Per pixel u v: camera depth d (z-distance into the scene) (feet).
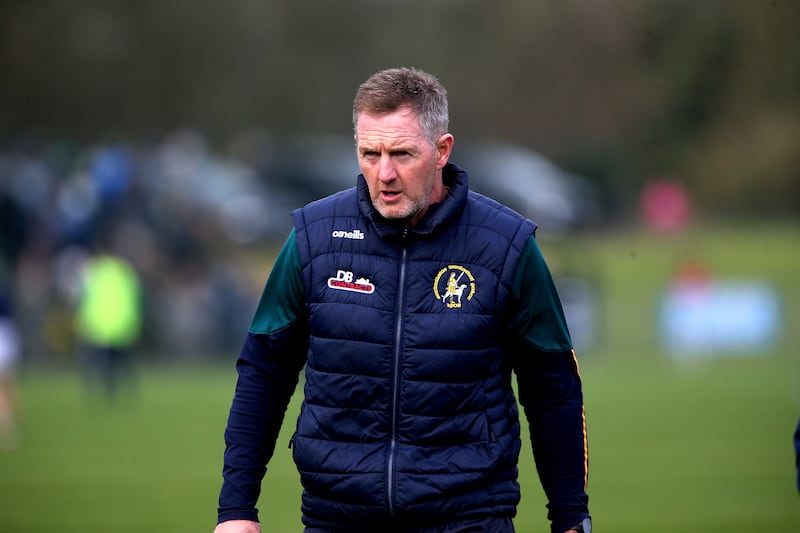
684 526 105.40
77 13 474.49
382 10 531.50
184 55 487.61
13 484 128.06
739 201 504.84
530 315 47.32
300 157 413.18
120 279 207.51
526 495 122.62
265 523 105.70
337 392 46.55
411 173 45.52
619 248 440.45
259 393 48.47
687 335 299.17
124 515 110.11
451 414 46.16
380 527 46.42
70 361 279.08
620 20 522.06
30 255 305.12
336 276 47.09
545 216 387.55
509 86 536.01
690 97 490.49
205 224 310.65
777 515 110.63
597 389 228.43
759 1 450.30
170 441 160.45
